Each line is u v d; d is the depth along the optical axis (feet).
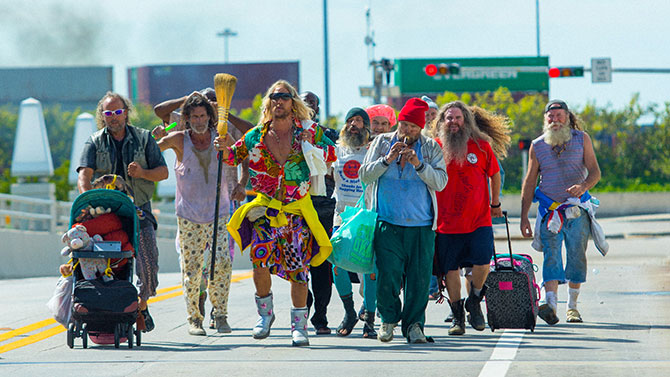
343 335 73.92
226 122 70.79
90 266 67.46
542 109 622.13
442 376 53.98
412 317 68.18
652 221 409.08
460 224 70.85
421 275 67.62
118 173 72.08
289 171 67.36
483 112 76.33
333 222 77.25
